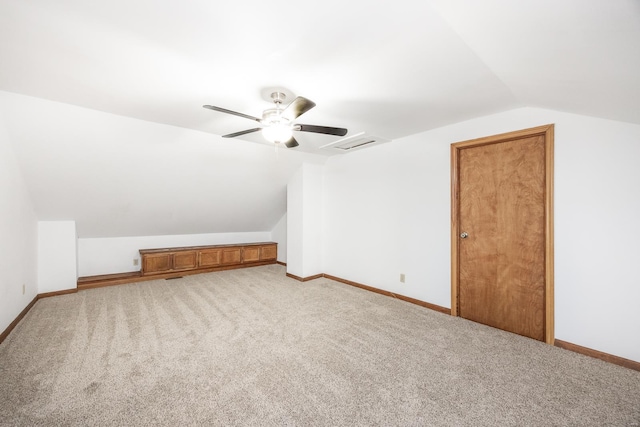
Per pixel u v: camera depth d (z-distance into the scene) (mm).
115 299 3557
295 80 1974
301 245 4570
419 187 3400
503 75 1849
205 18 1322
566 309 2344
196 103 2420
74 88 2141
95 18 1328
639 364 2010
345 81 1983
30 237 3281
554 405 1654
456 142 3018
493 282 2809
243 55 1655
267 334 2582
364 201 4113
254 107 2516
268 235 6406
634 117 1924
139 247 4773
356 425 1489
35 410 1551
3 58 1714
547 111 2412
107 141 2963
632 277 2045
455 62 1697
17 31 1430
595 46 1206
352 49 1574
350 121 2912
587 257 2238
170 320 2889
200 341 2428
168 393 1725
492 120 2736
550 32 1204
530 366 2068
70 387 1763
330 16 1291
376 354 2232
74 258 3828
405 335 2580
